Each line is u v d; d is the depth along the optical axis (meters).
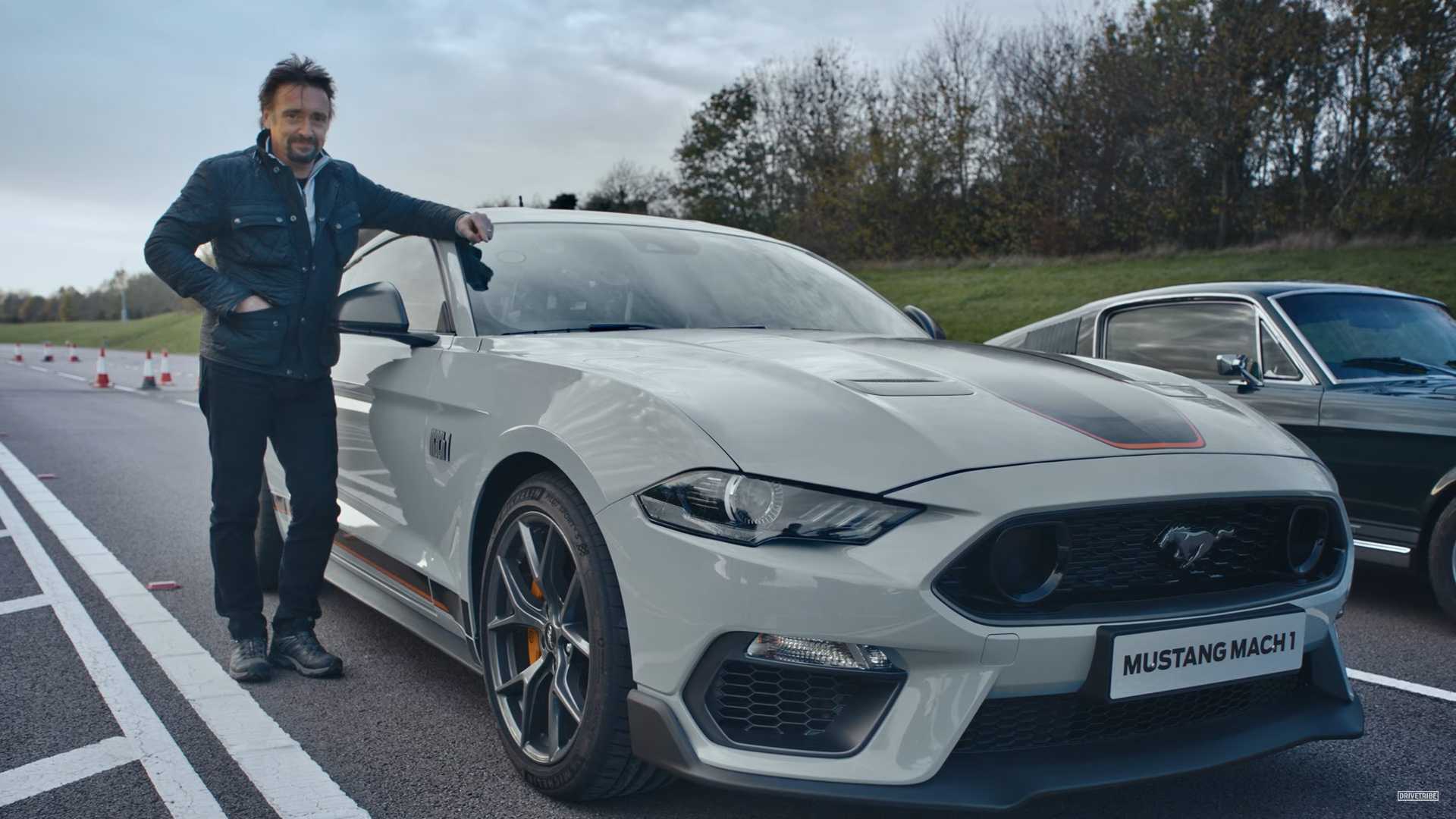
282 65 2.97
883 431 2.01
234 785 2.36
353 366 3.41
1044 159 31.47
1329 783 2.45
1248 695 2.22
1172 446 2.15
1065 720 2.02
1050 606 1.97
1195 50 28.47
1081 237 30.50
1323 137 27.20
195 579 4.36
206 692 2.98
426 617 2.94
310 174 3.07
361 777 2.41
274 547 4.02
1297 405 4.48
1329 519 2.28
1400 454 4.12
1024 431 2.08
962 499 1.90
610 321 2.97
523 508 2.39
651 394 2.15
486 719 2.81
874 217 35.31
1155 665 1.96
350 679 3.13
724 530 1.92
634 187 52.81
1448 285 18.64
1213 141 27.92
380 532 3.13
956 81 33.75
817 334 2.95
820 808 2.28
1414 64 25.48
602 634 2.11
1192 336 5.07
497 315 2.92
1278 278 21.05
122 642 3.46
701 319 3.06
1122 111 29.55
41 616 3.77
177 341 56.19
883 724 1.91
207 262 3.19
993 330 20.33
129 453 8.88
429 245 3.29
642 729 2.03
